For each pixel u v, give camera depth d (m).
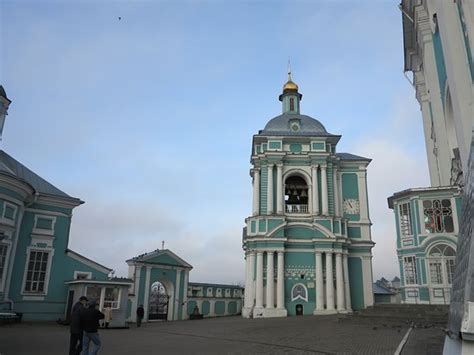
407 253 24.00
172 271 33.91
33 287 23.92
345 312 29.69
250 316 29.98
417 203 23.77
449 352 4.92
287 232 31.86
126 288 23.44
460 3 13.90
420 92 26.92
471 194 4.91
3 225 21.69
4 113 26.30
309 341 13.22
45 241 24.80
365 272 32.38
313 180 32.94
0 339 14.54
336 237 31.14
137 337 16.38
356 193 34.28
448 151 20.22
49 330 18.86
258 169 33.91
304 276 30.89
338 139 34.12
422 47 22.02
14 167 25.89
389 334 14.08
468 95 13.02
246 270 32.31
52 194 25.19
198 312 36.00
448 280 22.02
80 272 25.58
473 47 12.78
